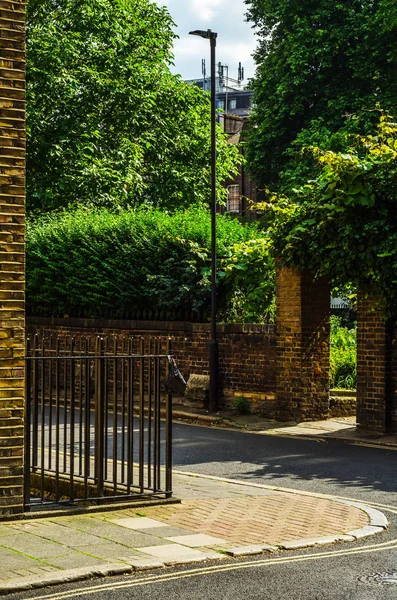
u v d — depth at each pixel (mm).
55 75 32250
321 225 18047
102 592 6902
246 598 6758
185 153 39000
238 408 20016
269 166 39406
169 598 6750
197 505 10344
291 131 38344
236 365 20312
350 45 36281
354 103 35000
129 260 22719
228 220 24031
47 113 33250
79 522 9266
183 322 21578
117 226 23359
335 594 6879
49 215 31031
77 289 23938
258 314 21719
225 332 20547
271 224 19375
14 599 6703
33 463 10875
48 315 25406
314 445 16141
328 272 18188
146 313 22797
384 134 18484
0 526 8984
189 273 21672
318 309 19141
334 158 17516
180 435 17297
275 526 9305
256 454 14906
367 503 10875
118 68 34562
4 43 9469
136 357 10484
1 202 9406
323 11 36000
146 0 38438
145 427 18391
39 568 7391
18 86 9523
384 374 17609
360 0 36406
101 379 10258
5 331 9367
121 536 8648
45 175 32688
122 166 33844
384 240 17438
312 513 10008
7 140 9445
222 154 40281
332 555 8188
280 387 19266
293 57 36031
